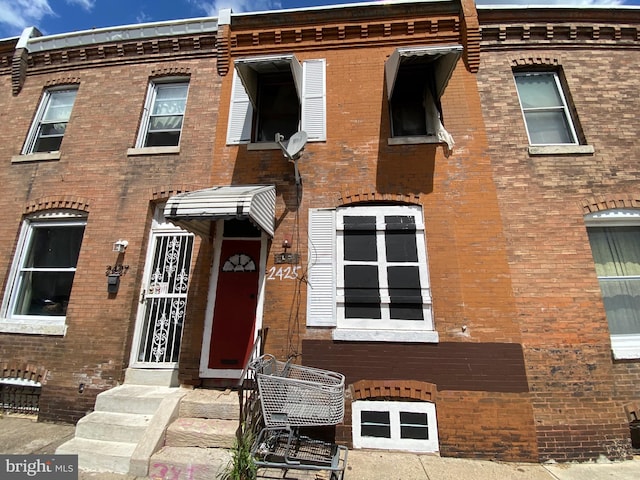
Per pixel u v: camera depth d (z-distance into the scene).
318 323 5.60
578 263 5.61
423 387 5.15
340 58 7.17
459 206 5.99
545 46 6.95
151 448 4.28
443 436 4.95
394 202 6.17
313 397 4.30
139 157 6.99
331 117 6.74
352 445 5.03
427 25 7.05
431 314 5.55
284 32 7.31
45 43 8.14
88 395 5.79
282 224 6.18
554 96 6.88
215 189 5.58
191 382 5.60
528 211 5.90
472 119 6.49
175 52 7.72
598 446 4.87
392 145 6.42
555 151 6.19
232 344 5.74
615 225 6.00
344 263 5.93
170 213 4.87
